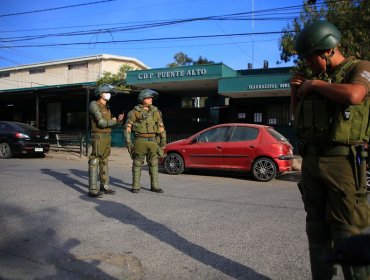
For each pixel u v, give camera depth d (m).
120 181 9.48
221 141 10.90
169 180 10.01
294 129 2.95
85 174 10.50
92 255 4.28
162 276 3.77
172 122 21.17
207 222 5.68
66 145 19.41
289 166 10.50
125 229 5.25
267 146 10.30
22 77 34.31
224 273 3.85
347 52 13.55
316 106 2.72
